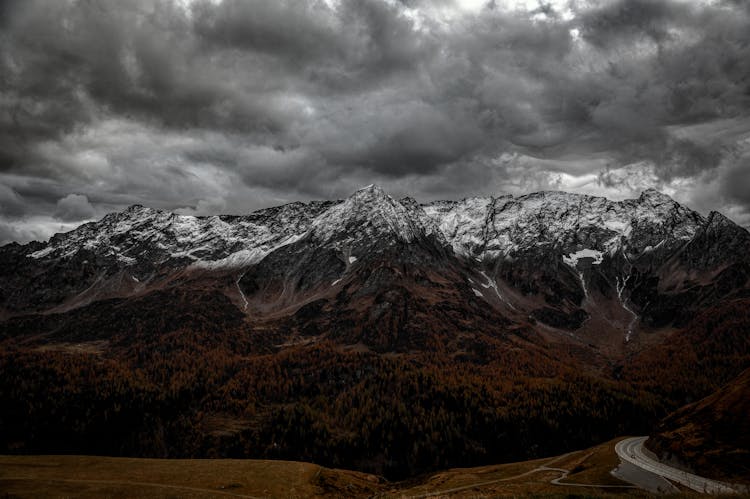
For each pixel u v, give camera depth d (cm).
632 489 11819
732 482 11500
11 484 12531
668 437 15138
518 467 18825
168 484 13425
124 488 12756
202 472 14975
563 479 14138
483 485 15325
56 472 14288
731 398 14700
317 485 14850
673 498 7119
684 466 13450
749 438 12706
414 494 15238
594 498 6694
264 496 13138
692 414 15538
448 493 14088
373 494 15512
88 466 15312
